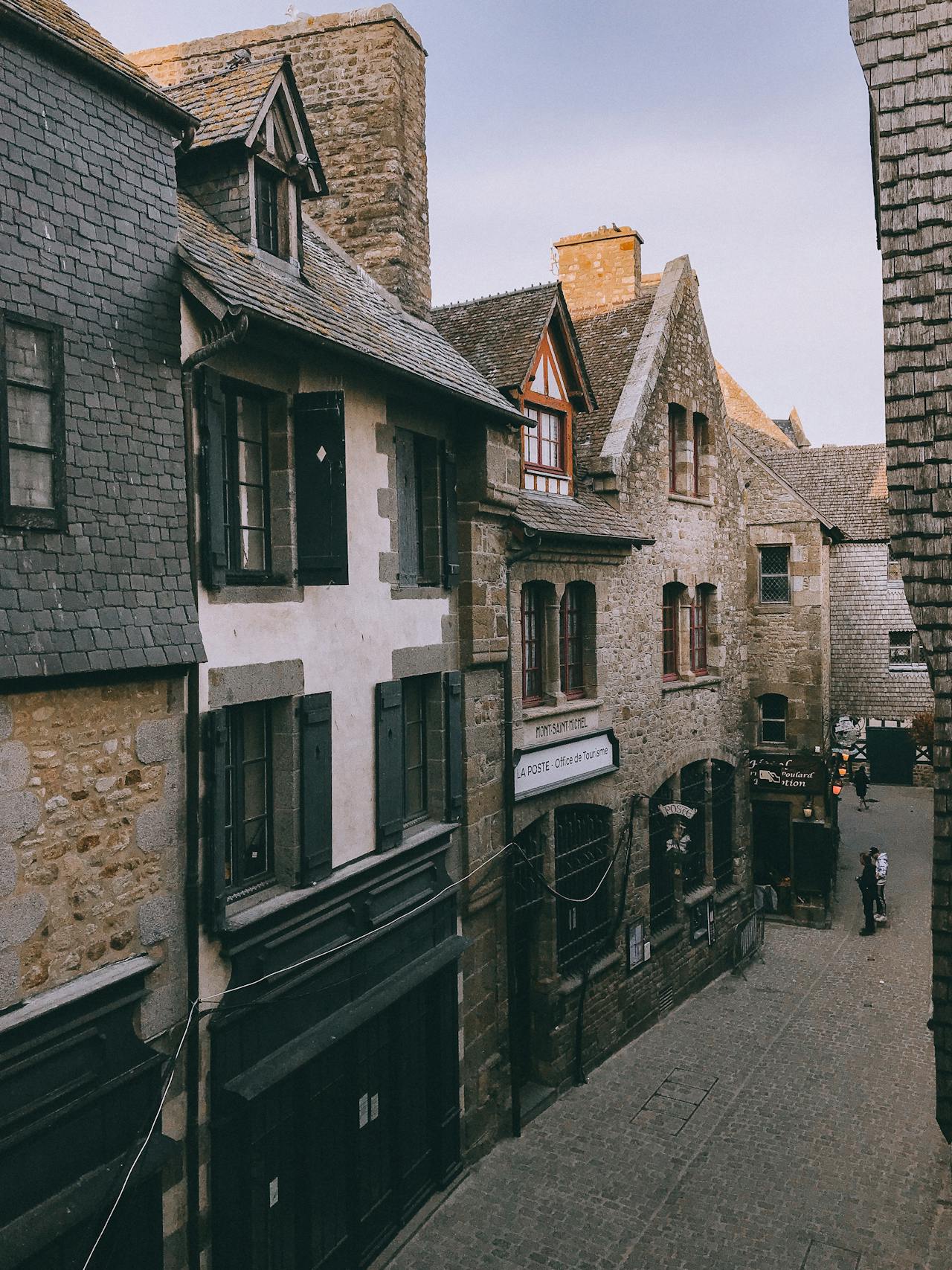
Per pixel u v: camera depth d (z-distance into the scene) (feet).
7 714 17.19
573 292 59.67
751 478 64.08
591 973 40.34
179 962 21.09
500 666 35.27
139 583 19.79
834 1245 29.01
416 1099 30.60
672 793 50.11
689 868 52.06
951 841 19.45
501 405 33.42
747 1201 31.30
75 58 18.62
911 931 60.13
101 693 19.15
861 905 65.77
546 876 38.63
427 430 31.37
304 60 38.11
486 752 34.22
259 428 24.81
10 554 17.10
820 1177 32.68
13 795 17.35
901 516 19.86
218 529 22.07
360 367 27.63
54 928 18.21
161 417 20.58
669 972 47.83
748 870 59.21
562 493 41.60
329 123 37.76
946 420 19.44
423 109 39.37
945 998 19.57
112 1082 19.03
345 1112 27.04
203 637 21.71
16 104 17.54
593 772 41.06
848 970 53.42
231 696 22.57
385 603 28.99
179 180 26.37
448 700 32.24
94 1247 18.22
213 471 21.95
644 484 46.52
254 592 23.48
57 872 18.26
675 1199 31.37
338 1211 26.73
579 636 41.93
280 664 24.32
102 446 19.04
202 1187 21.74
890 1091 38.81
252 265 24.79
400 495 30.83
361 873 27.14
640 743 45.75
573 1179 32.53
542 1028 38.37
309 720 25.05
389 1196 28.94
